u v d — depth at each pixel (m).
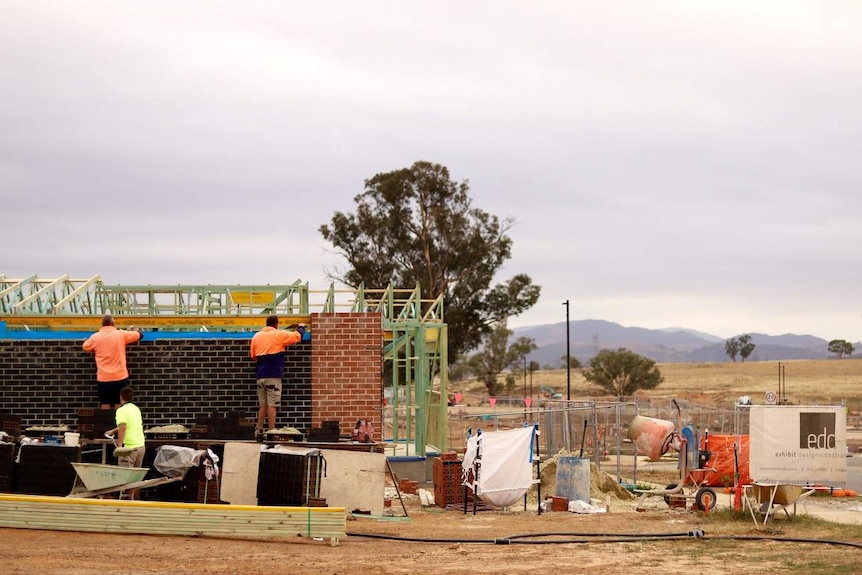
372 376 19.86
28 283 21.31
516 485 17.81
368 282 53.53
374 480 15.63
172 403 19.12
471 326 55.31
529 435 18.00
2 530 12.51
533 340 83.38
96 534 12.57
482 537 14.19
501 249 54.91
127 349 19.16
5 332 19.34
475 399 74.00
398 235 54.22
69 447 13.80
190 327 19.97
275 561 11.30
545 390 70.69
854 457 33.22
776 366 161.38
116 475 13.34
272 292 23.70
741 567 11.76
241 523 12.81
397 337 24.66
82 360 19.16
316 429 17.34
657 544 13.73
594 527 15.67
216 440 16.09
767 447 16.42
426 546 13.20
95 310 23.55
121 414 14.24
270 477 14.93
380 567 11.17
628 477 26.45
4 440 14.96
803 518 16.81
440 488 18.66
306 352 19.89
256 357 18.45
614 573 11.21
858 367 150.62
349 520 15.35
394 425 23.95
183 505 12.77
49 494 13.71
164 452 14.67
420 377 23.83
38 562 10.56
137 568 10.50
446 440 24.39
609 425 37.81
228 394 19.19
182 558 11.23
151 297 23.42
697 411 37.19
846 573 11.37
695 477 18.88
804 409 16.45
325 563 11.30
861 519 17.39
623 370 78.94
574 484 18.62
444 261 54.28
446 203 54.72
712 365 169.75
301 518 12.94
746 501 16.53
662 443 18.77
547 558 12.30
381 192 54.19
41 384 19.08
